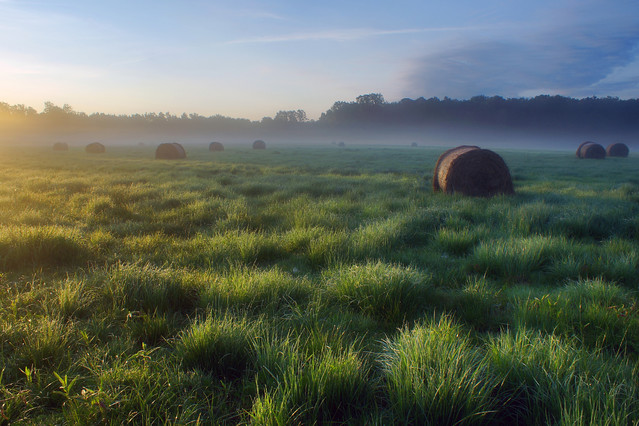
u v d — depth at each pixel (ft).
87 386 7.93
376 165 95.76
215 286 13.05
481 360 8.13
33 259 16.33
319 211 28.22
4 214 25.04
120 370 8.18
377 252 18.30
